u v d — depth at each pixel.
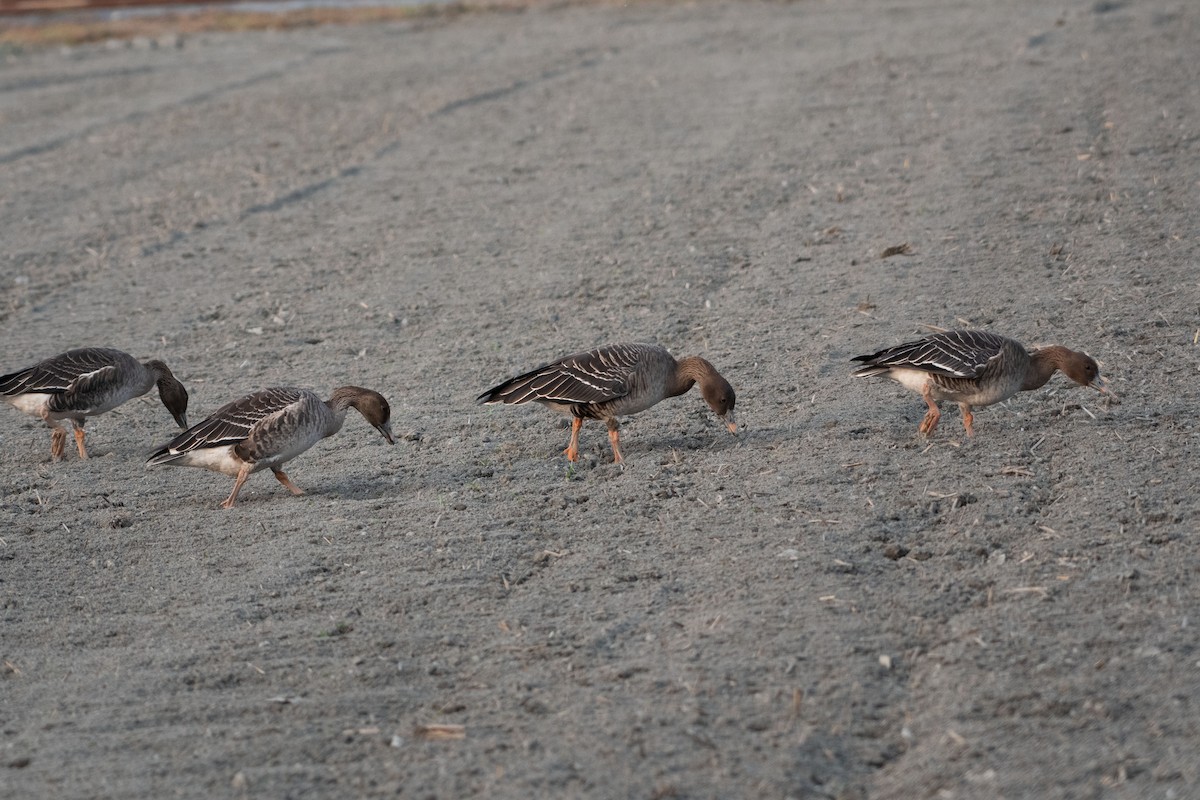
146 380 15.49
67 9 62.22
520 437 15.14
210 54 47.50
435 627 10.73
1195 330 16.36
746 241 21.97
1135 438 13.52
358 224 24.67
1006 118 27.80
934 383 13.59
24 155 31.75
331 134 32.28
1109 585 10.52
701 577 11.25
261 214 25.70
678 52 40.44
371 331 19.14
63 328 19.86
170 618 11.13
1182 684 9.06
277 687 9.90
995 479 12.82
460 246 22.95
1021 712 8.91
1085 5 41.91
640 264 21.17
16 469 15.04
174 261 23.03
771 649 9.93
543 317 19.16
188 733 9.30
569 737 8.98
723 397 14.15
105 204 27.02
